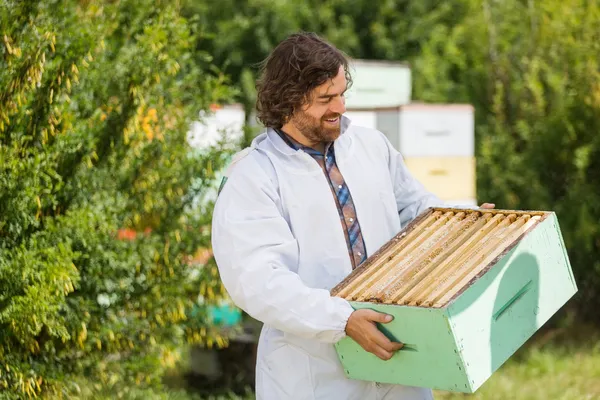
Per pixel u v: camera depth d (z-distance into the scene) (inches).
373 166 114.0
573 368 232.2
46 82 150.7
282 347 106.4
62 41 155.6
